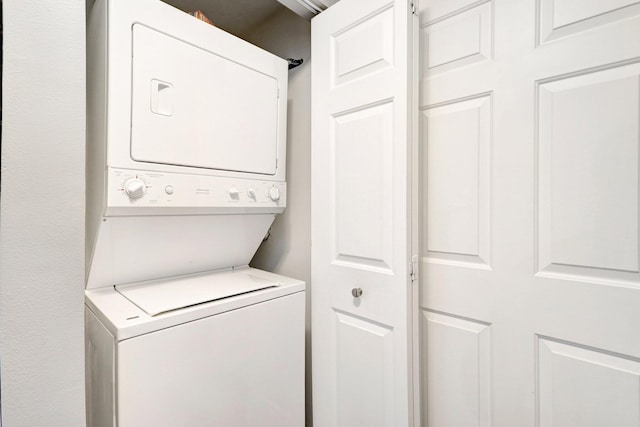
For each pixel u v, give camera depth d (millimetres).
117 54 1342
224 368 1472
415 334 1533
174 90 1514
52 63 768
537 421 1334
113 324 1202
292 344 1784
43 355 761
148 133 1434
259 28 2469
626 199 1141
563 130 1257
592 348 1214
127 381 1184
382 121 1570
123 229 1487
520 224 1357
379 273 1593
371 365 1643
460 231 1525
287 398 1757
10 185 710
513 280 1381
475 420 1496
